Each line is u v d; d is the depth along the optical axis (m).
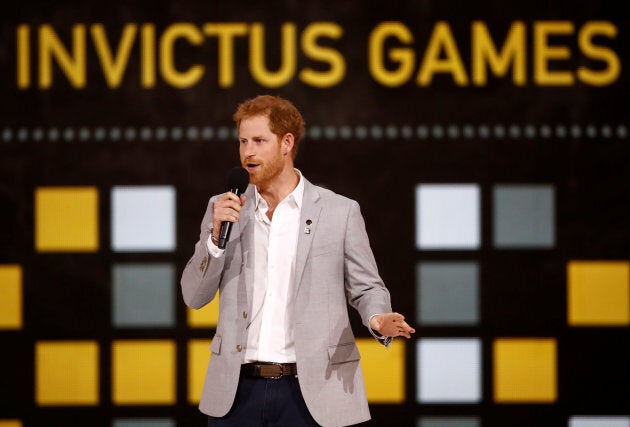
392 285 15.35
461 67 15.41
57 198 15.34
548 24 15.42
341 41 15.43
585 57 15.41
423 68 15.44
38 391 15.34
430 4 15.42
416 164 15.39
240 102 15.43
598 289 15.36
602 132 15.39
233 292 8.78
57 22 15.40
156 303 15.38
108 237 15.36
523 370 15.37
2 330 15.31
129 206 15.38
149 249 15.39
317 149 15.42
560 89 15.40
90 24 15.41
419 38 15.42
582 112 15.39
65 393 15.35
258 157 8.70
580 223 15.38
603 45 15.40
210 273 8.59
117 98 15.39
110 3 15.41
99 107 15.38
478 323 15.37
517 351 15.38
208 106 15.44
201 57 15.43
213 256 8.48
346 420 8.66
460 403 15.38
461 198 15.39
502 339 15.37
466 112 15.41
